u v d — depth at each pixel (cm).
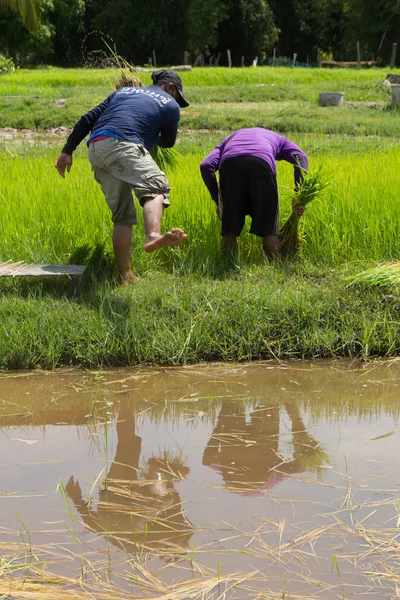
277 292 578
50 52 5450
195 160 1035
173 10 6075
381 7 5459
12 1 3017
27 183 840
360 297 587
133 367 514
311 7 7256
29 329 526
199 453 380
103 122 605
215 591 261
